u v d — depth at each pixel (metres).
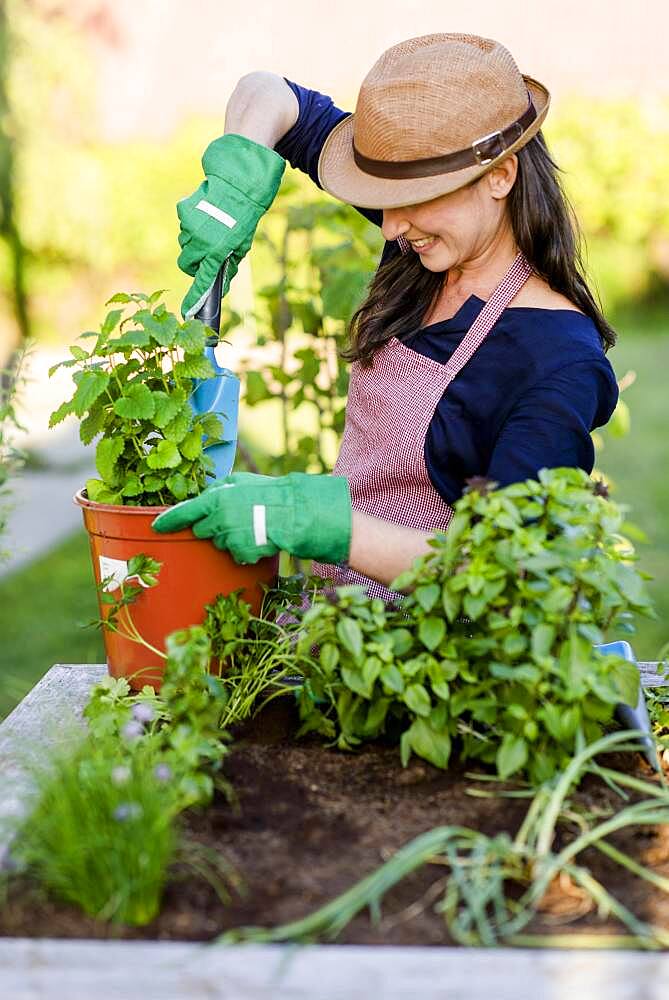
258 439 5.71
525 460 1.65
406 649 1.52
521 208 1.75
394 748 1.67
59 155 8.73
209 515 1.62
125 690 1.73
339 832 1.45
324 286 2.77
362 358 1.89
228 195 1.91
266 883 1.34
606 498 1.57
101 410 1.79
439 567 1.54
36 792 1.52
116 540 1.71
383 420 1.84
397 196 1.65
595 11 9.29
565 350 1.71
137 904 1.27
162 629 1.74
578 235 1.87
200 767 1.57
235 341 4.42
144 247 8.99
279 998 1.20
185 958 1.20
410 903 1.31
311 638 1.57
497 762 1.50
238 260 1.97
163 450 1.71
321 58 9.35
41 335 9.05
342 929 1.26
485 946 1.23
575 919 1.29
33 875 1.35
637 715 1.62
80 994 1.21
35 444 6.67
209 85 9.33
